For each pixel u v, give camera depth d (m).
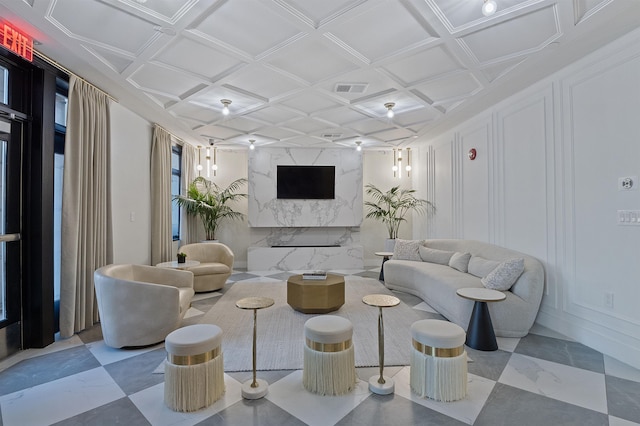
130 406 1.96
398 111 4.50
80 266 3.14
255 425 1.78
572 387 2.17
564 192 3.08
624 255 2.55
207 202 6.25
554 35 2.51
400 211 7.22
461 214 5.00
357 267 6.74
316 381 2.09
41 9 2.14
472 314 2.86
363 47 2.76
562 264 3.11
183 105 4.20
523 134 3.63
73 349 2.77
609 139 2.65
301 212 6.92
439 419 1.83
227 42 2.68
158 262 4.80
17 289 2.72
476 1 2.15
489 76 3.32
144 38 2.60
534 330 3.20
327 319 2.33
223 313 3.73
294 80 3.43
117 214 3.97
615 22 2.31
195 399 1.92
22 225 2.76
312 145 6.70
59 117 3.29
